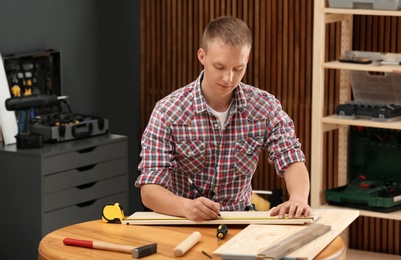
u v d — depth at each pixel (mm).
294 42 5812
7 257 5105
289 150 3393
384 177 5402
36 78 5500
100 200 5320
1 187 5059
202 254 2799
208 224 3129
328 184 5730
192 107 3326
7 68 5332
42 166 4887
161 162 3291
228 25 3068
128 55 6234
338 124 5406
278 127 3428
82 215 5203
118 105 6207
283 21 5824
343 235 5629
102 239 2982
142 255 2775
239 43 3033
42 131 5160
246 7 5914
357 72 5305
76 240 2902
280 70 5871
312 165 5277
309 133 5824
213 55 3059
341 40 5566
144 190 3266
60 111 5598
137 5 6246
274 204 5555
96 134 5395
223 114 3346
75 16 5809
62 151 5004
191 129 3330
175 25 6152
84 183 5184
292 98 5863
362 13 5012
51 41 5664
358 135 5457
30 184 4945
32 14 5516
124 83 6234
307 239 2840
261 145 3443
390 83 5211
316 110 5223
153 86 6297
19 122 5320
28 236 5008
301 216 3104
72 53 5816
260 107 3404
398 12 4910
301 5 5754
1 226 5102
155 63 6262
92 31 5945
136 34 6273
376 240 5648
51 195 4977
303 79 5805
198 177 3400
